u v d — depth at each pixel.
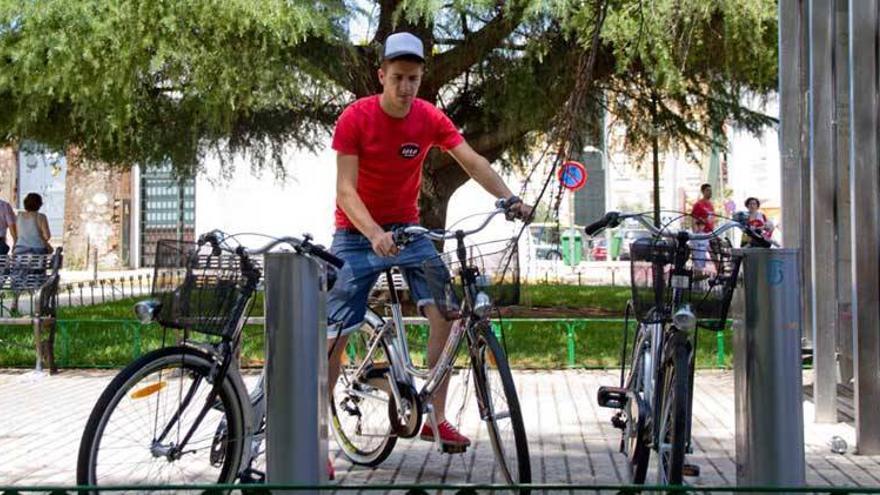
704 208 18.52
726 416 7.49
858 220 6.18
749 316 4.05
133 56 10.53
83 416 7.65
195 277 4.34
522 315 14.41
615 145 16.34
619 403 5.05
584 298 17.50
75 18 10.16
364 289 5.22
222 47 10.72
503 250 4.73
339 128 5.04
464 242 4.75
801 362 4.05
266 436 3.79
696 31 11.48
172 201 30.97
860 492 2.78
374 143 5.03
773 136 16.98
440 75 12.86
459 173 13.95
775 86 13.66
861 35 6.23
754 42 11.53
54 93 10.79
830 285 7.11
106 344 11.45
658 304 4.40
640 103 14.99
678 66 11.88
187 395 4.43
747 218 4.37
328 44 11.70
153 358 4.33
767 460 4.00
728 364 10.17
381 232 4.68
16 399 8.49
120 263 29.05
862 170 6.18
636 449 4.76
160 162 14.08
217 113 11.31
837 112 8.05
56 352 11.03
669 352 4.42
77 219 28.56
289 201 28.66
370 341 5.50
